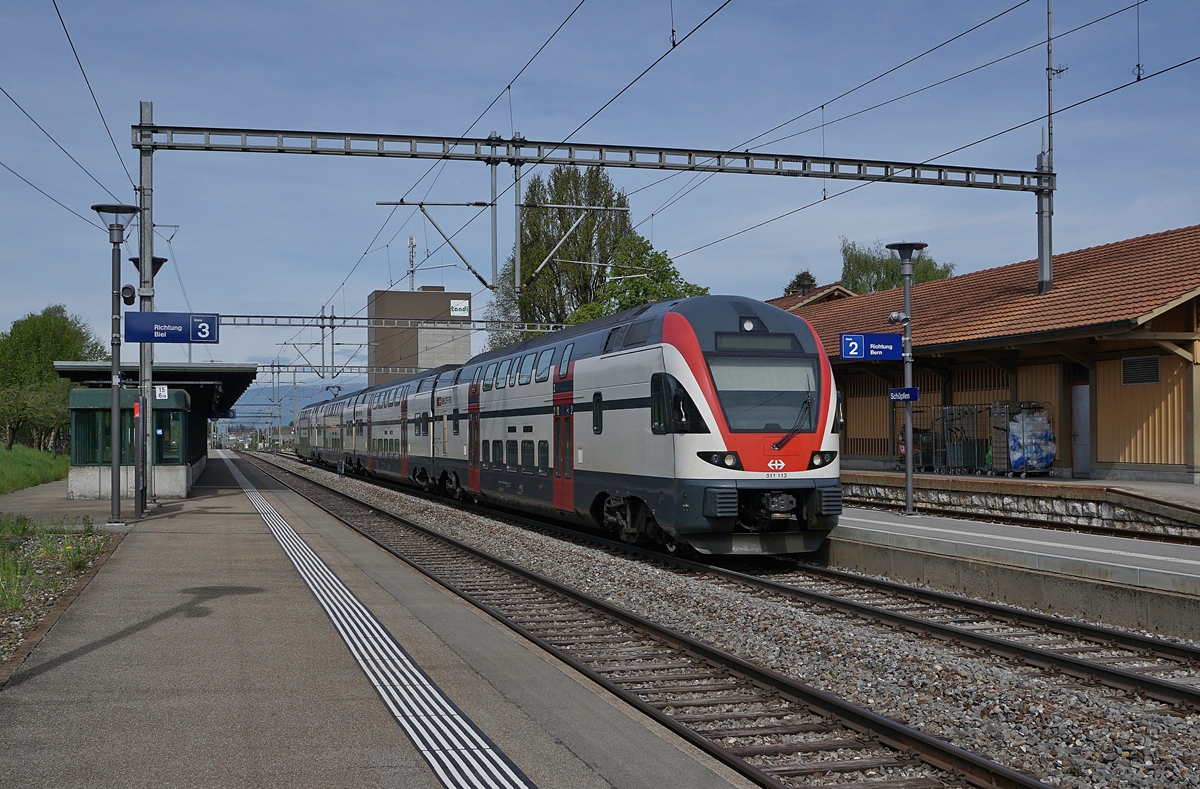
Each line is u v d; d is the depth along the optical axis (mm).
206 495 30094
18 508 24719
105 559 15047
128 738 6504
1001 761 6453
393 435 35406
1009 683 8250
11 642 9391
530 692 7809
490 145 21047
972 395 25531
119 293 19812
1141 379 20609
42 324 59312
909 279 19094
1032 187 23016
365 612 11047
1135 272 21625
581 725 6945
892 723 6672
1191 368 19453
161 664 8516
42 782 5691
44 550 15758
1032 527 17031
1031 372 23516
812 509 14711
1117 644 9844
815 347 15383
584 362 18031
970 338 22875
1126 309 19297
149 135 20531
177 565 14461
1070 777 6172
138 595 11914
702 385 14555
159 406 28141
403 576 13922
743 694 8031
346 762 6078
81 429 27766
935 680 8281
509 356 22781
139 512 21703
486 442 23891
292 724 6840
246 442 170625
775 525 14836
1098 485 18062
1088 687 8398
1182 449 19672
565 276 59344
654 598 12484
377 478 41594
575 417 18312
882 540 14703
